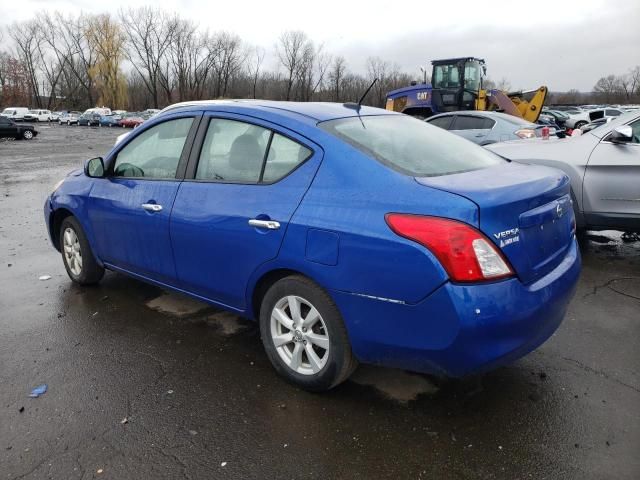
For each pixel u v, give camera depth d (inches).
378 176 105.7
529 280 101.6
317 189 111.3
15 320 160.7
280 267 115.2
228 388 122.0
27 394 119.7
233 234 123.6
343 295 105.0
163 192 144.4
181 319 161.3
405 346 100.0
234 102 141.2
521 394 117.9
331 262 105.4
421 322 96.7
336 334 109.5
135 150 159.8
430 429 106.2
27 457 98.8
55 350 141.1
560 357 134.7
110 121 2300.7
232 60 3408.0
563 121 1244.5
